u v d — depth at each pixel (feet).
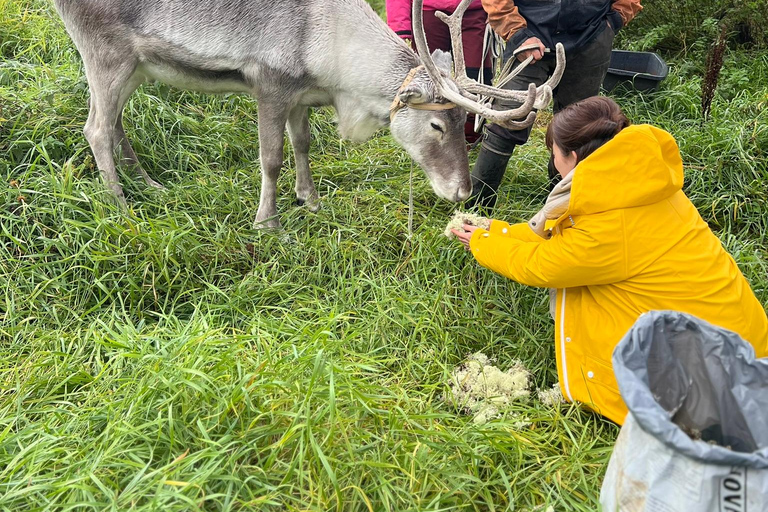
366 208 13.50
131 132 14.42
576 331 8.84
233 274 11.59
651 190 7.77
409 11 15.10
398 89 11.98
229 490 6.62
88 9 11.68
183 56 11.94
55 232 11.46
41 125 13.55
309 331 9.40
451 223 10.20
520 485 7.66
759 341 8.45
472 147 16.10
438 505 7.02
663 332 6.47
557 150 8.77
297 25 11.63
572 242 8.18
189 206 13.01
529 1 11.75
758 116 15.29
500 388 9.24
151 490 6.86
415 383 9.26
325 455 7.31
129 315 10.58
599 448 8.30
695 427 6.63
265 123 12.36
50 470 7.34
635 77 17.83
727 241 12.57
